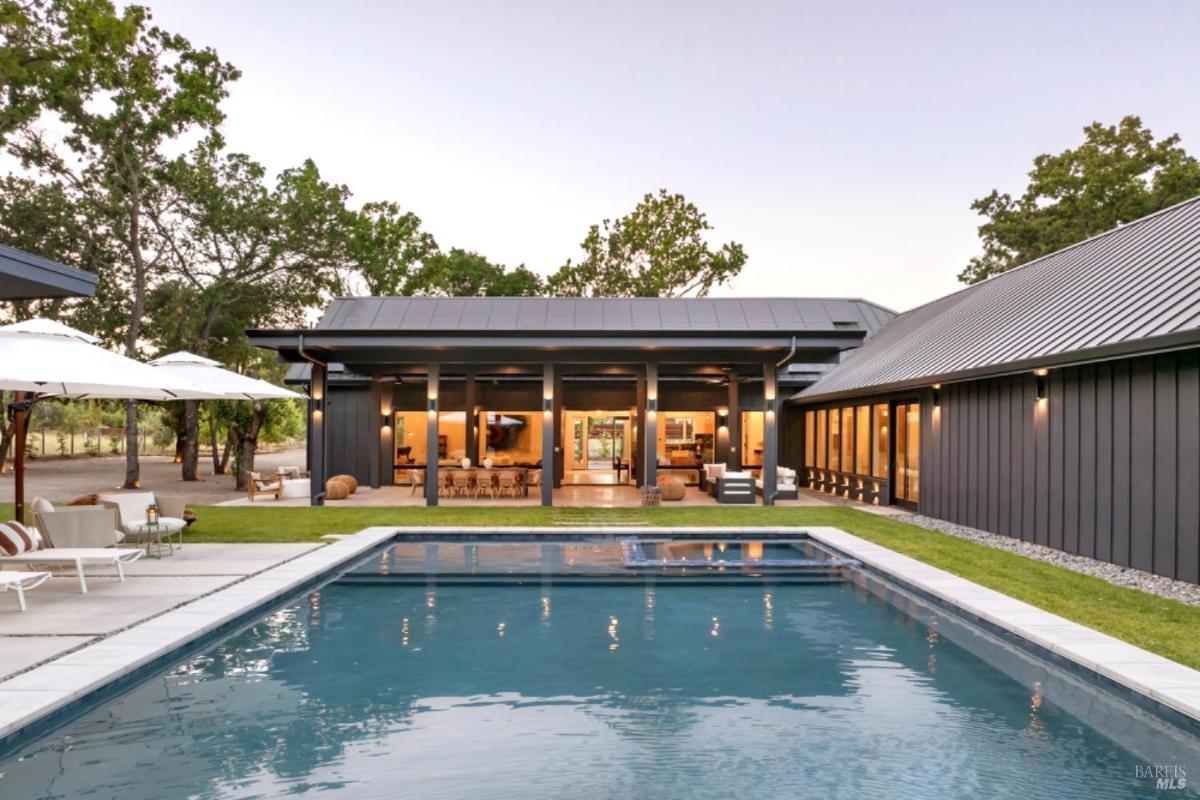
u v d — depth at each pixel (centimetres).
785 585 966
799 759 462
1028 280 1650
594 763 456
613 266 4972
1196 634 654
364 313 2433
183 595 798
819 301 2592
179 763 446
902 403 1755
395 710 539
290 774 435
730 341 1540
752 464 2523
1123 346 894
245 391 1305
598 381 2527
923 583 874
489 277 5009
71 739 477
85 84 2370
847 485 2045
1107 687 557
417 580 983
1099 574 946
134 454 2373
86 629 660
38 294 869
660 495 1808
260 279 2944
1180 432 889
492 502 1817
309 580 923
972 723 518
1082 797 409
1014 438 1255
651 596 907
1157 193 3117
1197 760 457
